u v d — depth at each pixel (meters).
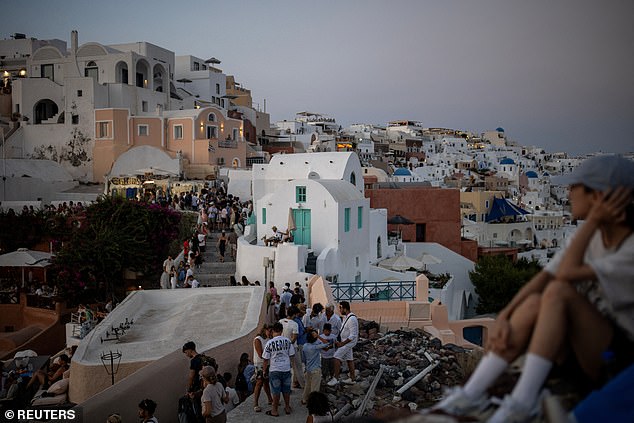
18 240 34.03
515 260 45.06
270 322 20.03
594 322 2.41
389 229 45.28
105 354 14.78
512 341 2.51
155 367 12.14
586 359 2.44
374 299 25.69
